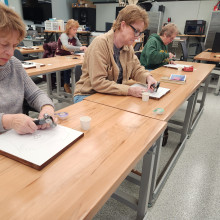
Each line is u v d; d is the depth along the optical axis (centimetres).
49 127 86
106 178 61
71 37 371
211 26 582
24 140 76
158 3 668
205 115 292
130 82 177
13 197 52
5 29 75
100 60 139
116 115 107
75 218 47
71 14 795
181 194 152
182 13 665
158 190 149
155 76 200
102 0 771
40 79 256
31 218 47
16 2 589
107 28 637
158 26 646
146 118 104
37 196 53
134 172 146
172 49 670
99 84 139
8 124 78
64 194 54
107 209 138
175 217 133
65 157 70
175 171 176
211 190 157
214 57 365
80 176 61
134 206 125
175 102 129
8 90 103
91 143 79
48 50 371
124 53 162
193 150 207
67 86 358
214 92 405
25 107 121
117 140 82
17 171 62
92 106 118
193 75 209
